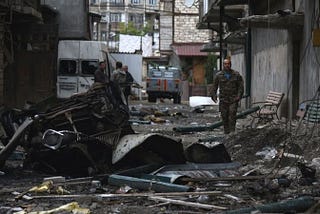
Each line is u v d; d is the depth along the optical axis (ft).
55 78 85.20
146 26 269.64
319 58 51.21
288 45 61.31
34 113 35.40
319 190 27.12
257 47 83.71
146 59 233.96
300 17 57.21
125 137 33.60
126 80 70.08
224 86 49.55
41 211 23.31
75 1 109.81
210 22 113.70
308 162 34.86
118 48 240.32
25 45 83.20
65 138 31.71
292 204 23.13
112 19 287.48
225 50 112.27
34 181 31.04
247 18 58.34
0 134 40.16
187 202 24.64
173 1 200.13
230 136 43.73
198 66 192.34
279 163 34.14
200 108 91.20
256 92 84.53
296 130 41.37
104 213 23.29
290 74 60.13
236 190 28.02
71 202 25.03
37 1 86.89
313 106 46.70
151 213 23.21
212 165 33.96
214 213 22.84
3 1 64.90
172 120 74.23
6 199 26.20
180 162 34.19
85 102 33.55
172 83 133.59
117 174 30.40
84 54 91.30
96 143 32.83
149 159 33.06
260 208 22.72
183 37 200.64
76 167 33.14
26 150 33.60
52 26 83.41
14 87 80.23
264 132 41.19
